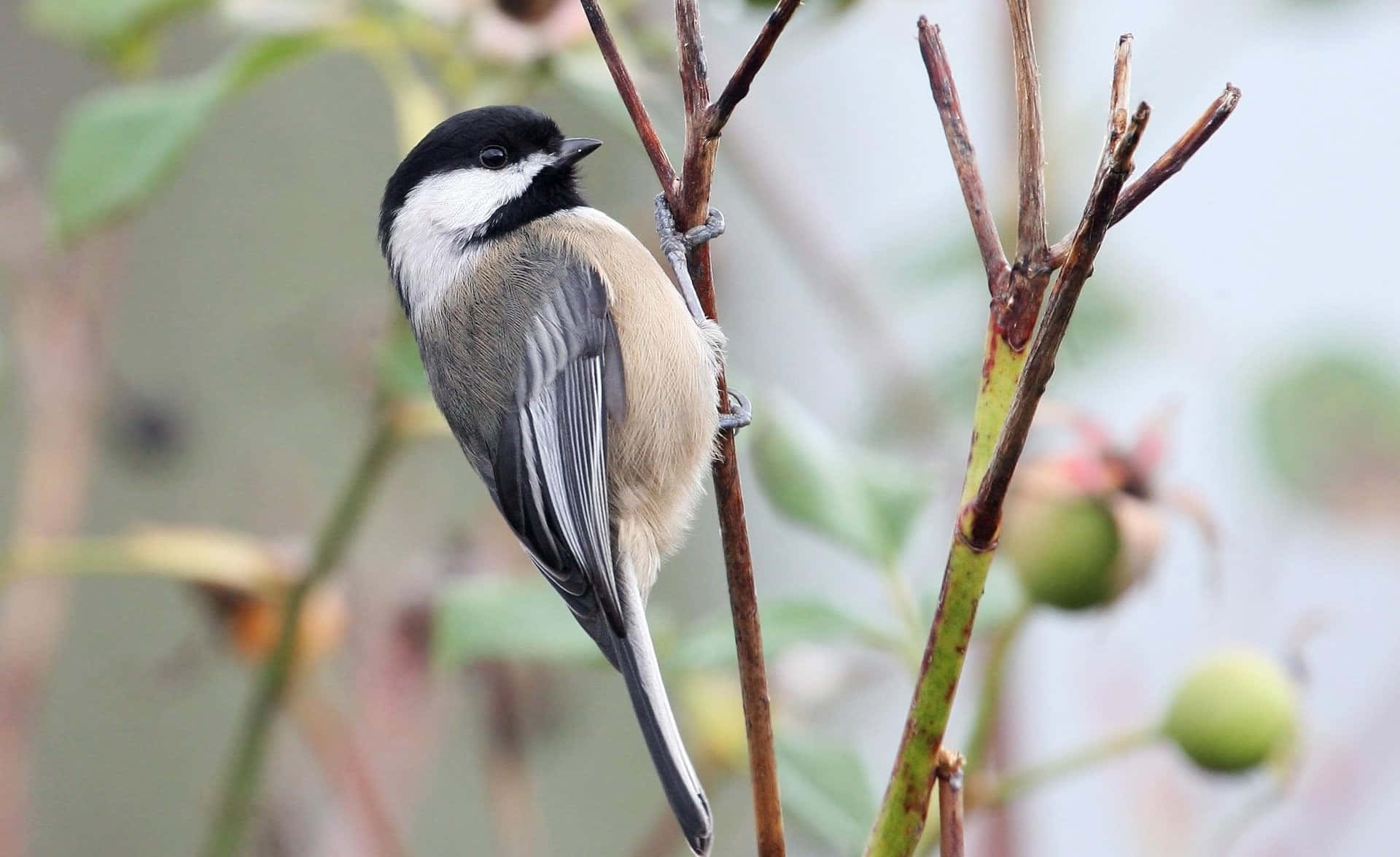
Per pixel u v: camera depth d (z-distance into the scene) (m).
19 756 7.46
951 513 7.50
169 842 8.68
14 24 9.64
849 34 9.92
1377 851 7.23
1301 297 8.73
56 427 7.95
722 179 10.52
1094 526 5.54
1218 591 7.77
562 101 9.73
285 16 6.52
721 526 4.07
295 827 6.91
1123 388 8.40
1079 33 8.45
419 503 8.02
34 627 7.60
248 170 9.41
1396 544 7.64
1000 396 3.77
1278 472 7.66
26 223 7.96
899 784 3.77
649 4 7.38
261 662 6.59
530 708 7.62
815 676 7.36
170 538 6.38
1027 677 7.64
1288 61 9.66
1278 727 5.56
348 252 9.33
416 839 8.18
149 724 8.93
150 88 6.36
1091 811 7.39
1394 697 7.47
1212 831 7.17
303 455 8.52
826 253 8.52
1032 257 3.75
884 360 8.16
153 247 9.09
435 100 6.87
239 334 8.80
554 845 9.04
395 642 7.27
